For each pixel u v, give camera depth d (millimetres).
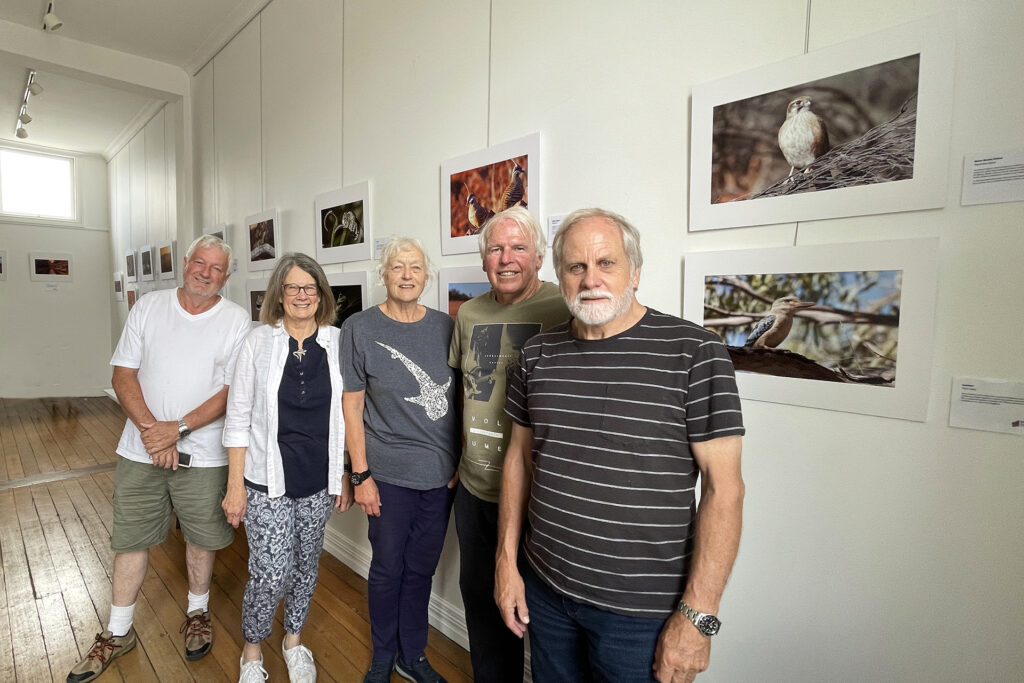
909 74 1179
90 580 2934
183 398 2180
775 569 1463
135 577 2291
